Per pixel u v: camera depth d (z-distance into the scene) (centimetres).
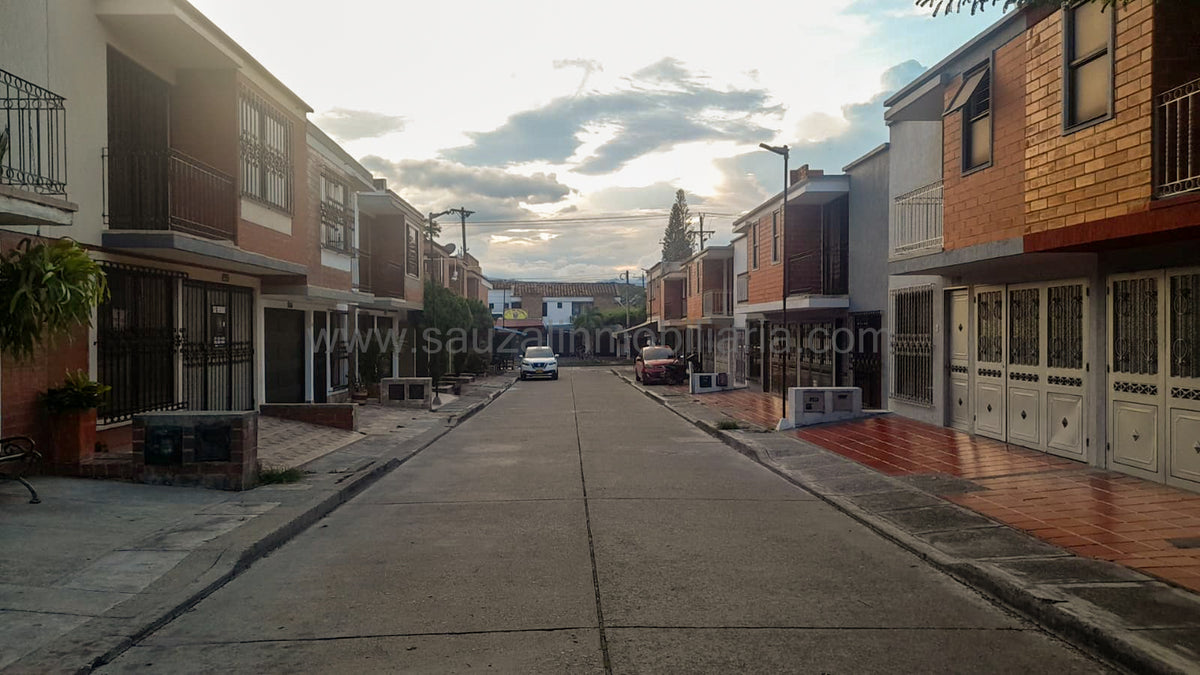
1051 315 1166
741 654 479
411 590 613
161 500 887
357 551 740
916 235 1562
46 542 700
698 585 621
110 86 1115
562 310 8450
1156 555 659
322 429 1564
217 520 807
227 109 1257
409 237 2648
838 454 1252
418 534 804
